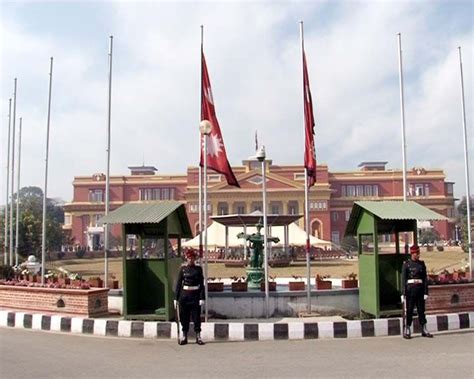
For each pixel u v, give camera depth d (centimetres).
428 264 4097
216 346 1077
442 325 1234
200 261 1436
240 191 9538
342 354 970
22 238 4294
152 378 808
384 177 10106
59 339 1169
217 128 1460
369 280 1308
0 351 1028
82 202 10162
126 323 1205
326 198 9619
